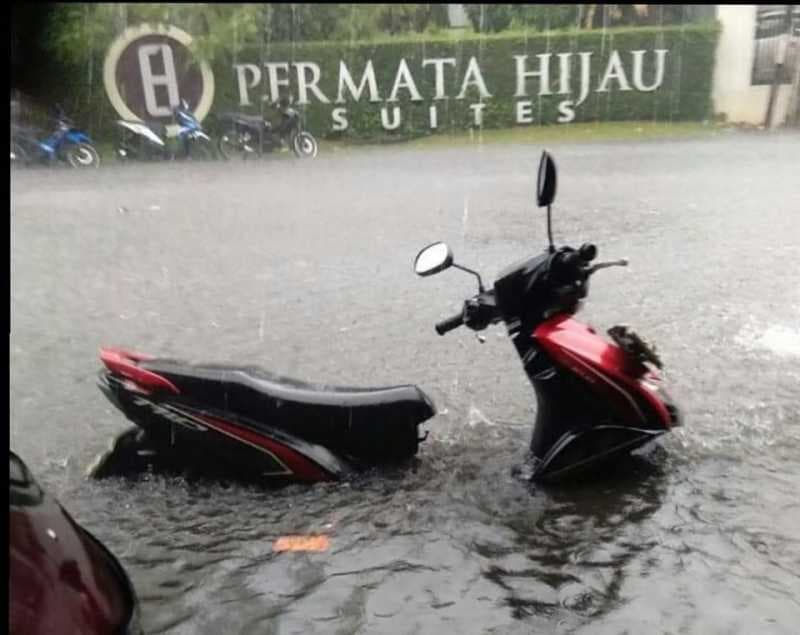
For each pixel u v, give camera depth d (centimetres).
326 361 567
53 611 200
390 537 329
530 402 470
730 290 653
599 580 299
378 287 736
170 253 895
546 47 1747
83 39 1777
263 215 1071
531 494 355
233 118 1664
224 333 639
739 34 1620
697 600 286
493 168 1330
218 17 1830
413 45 1803
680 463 377
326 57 1819
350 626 282
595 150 1427
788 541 318
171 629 282
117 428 449
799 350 531
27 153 1548
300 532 335
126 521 347
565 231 868
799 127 1553
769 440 402
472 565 310
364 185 1249
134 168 1562
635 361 347
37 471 394
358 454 373
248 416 366
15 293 759
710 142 1437
